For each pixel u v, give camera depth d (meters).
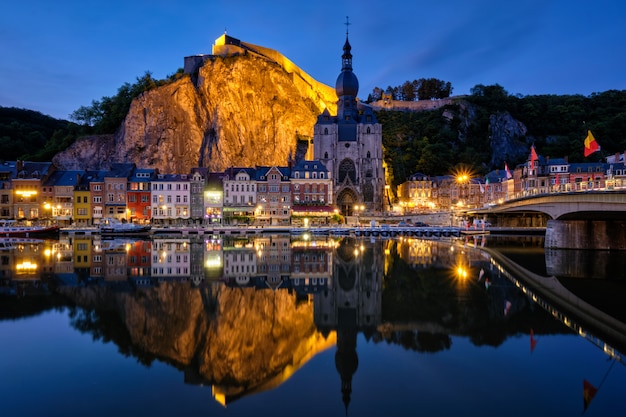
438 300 25.05
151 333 18.58
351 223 104.44
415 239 72.12
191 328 19.33
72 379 13.91
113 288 27.88
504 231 85.81
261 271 35.31
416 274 34.00
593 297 25.81
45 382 13.66
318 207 106.69
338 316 21.50
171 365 15.16
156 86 145.38
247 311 22.34
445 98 192.62
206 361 15.53
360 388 13.37
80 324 19.70
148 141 137.88
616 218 51.38
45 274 33.28
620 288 28.52
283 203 106.44
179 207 102.50
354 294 26.56
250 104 150.75
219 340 17.77
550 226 54.41
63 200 99.31
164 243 62.97
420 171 151.00
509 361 15.55
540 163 115.62
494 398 12.70
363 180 123.19
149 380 13.91
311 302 24.48
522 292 27.20
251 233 86.81
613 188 39.91
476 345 17.22
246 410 12.00
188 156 140.25
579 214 49.72
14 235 78.25
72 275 32.88
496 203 80.06
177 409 11.98
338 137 124.12
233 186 104.56
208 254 47.41
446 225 100.56
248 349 16.78
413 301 24.81
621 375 14.33
